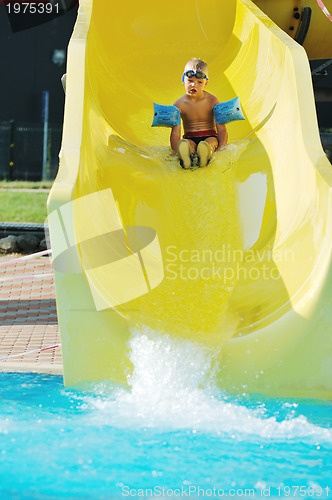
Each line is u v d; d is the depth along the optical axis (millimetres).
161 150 15914
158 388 10984
